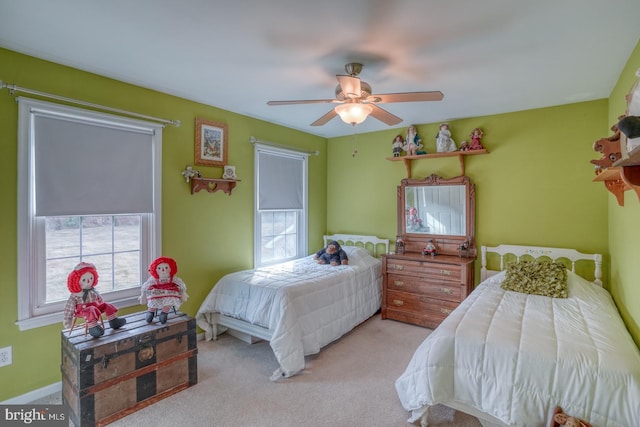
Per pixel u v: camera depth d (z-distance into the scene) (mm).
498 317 2029
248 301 2861
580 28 1778
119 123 2578
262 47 2035
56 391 2283
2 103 2055
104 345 1922
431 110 3350
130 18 1718
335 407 2094
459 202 3688
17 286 2123
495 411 1617
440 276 3402
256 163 3713
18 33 1878
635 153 1072
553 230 3209
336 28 1803
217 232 3324
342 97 2189
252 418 1985
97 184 2469
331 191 4785
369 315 3686
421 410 1850
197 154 3119
